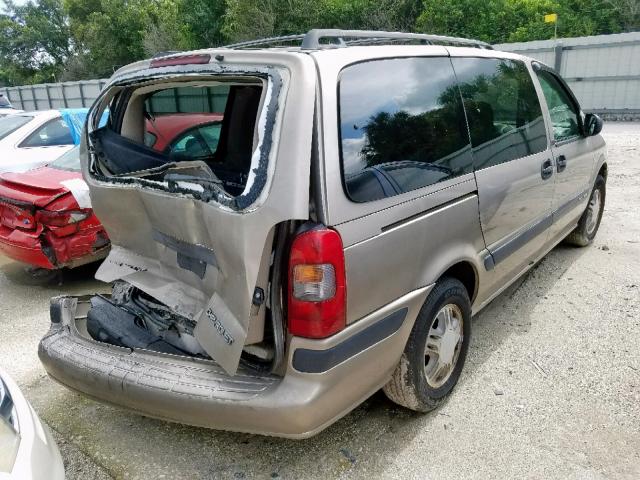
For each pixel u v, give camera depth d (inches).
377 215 89.0
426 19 883.4
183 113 150.5
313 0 866.1
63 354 103.0
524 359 133.4
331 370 84.4
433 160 104.3
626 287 169.5
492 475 97.5
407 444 106.4
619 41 585.9
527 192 138.6
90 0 1578.5
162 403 89.4
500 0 911.7
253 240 78.9
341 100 87.0
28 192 179.3
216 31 1039.6
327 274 81.3
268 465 102.9
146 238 110.5
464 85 117.7
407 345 103.2
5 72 1903.3
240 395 84.8
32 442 73.4
